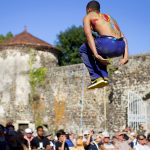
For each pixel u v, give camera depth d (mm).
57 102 31125
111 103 27328
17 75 34000
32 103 33000
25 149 11055
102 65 4926
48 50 34531
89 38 4551
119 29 4816
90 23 4703
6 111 33781
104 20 4707
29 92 33312
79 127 29141
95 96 28469
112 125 26969
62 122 30422
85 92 29156
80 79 29656
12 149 11133
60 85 31141
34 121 32531
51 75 32125
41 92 32625
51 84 31969
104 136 13547
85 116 28891
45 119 31828
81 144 13039
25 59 34031
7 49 34656
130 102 25469
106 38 4613
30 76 33500
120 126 26406
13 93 33812
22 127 33094
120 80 26969
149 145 14586
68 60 48438
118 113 26734
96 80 4848
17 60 34219
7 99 33969
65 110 30375
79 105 29422
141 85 25750
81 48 4973
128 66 26672
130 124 25016
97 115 28109
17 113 33375
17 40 34656
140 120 24938
